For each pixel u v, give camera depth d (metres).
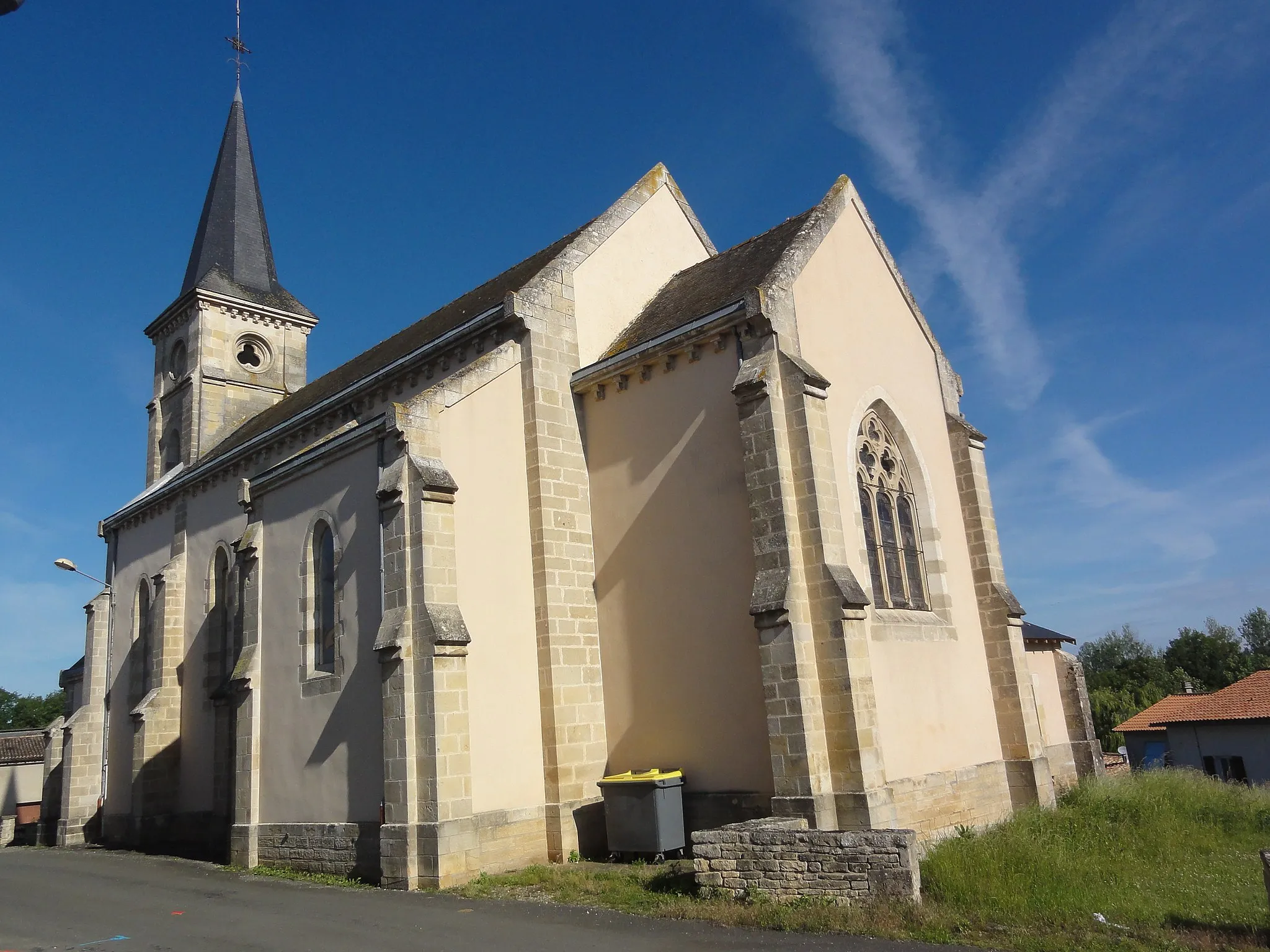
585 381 16.92
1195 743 38.06
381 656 13.79
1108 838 13.26
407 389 18.83
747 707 13.89
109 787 26.52
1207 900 10.00
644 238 20.17
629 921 10.11
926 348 19.02
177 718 23.70
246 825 16.17
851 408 15.89
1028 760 17.00
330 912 11.51
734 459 14.67
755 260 17.41
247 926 10.93
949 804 15.23
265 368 32.59
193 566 24.61
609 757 15.55
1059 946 8.30
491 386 15.97
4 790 43.34
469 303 22.92
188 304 31.95
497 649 14.62
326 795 14.77
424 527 13.89
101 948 10.12
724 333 15.07
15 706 86.12
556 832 14.38
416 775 13.17
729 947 8.73
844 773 12.58
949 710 16.11
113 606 28.55
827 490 13.72
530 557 15.72
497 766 14.05
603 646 16.02
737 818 13.69
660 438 15.84
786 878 10.34
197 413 30.38
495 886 12.52
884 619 15.21
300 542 16.42
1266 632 95.25
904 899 9.59
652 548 15.63
